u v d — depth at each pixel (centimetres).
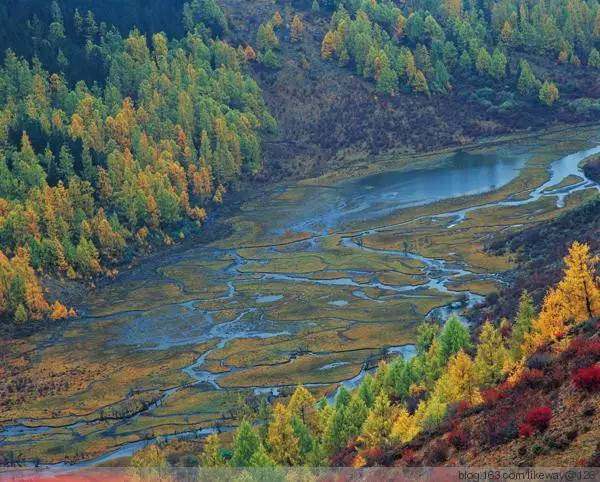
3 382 12156
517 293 12069
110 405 11038
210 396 10956
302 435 7475
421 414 6838
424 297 13688
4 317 14362
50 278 15875
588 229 13938
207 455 7838
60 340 13650
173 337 13300
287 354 12069
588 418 4403
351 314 13388
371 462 5781
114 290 15950
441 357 8744
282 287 15188
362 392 8400
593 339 5616
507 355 7650
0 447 10112
